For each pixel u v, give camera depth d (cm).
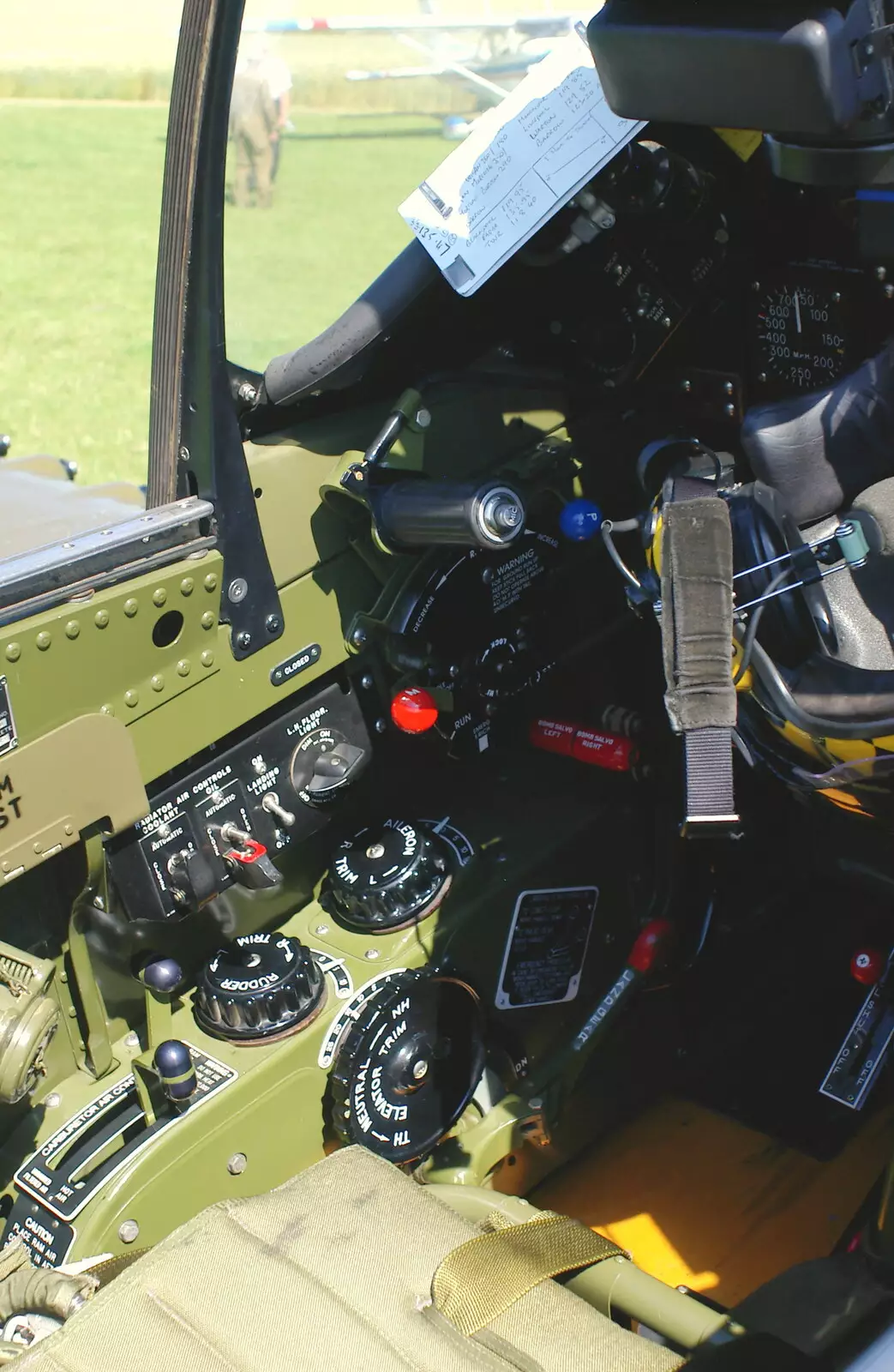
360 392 126
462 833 132
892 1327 94
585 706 140
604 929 136
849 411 119
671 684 107
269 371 120
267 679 121
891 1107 139
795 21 97
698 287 129
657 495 118
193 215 110
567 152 120
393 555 124
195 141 109
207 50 107
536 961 132
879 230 120
